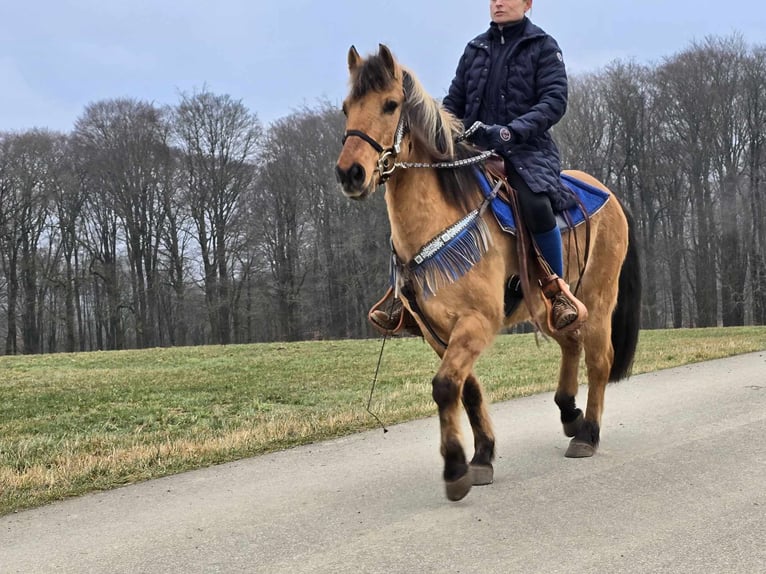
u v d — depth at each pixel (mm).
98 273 41812
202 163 41094
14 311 41219
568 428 5695
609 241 5504
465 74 5180
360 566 3424
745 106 36844
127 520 4371
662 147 37875
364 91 3900
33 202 40219
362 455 5688
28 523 4398
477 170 4480
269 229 41438
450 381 3986
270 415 7789
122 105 40875
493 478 4770
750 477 4473
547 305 4664
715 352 10953
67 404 9570
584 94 38375
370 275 38219
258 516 4293
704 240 37219
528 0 5066
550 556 3428
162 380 12227
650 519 3852
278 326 42219
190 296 42281
